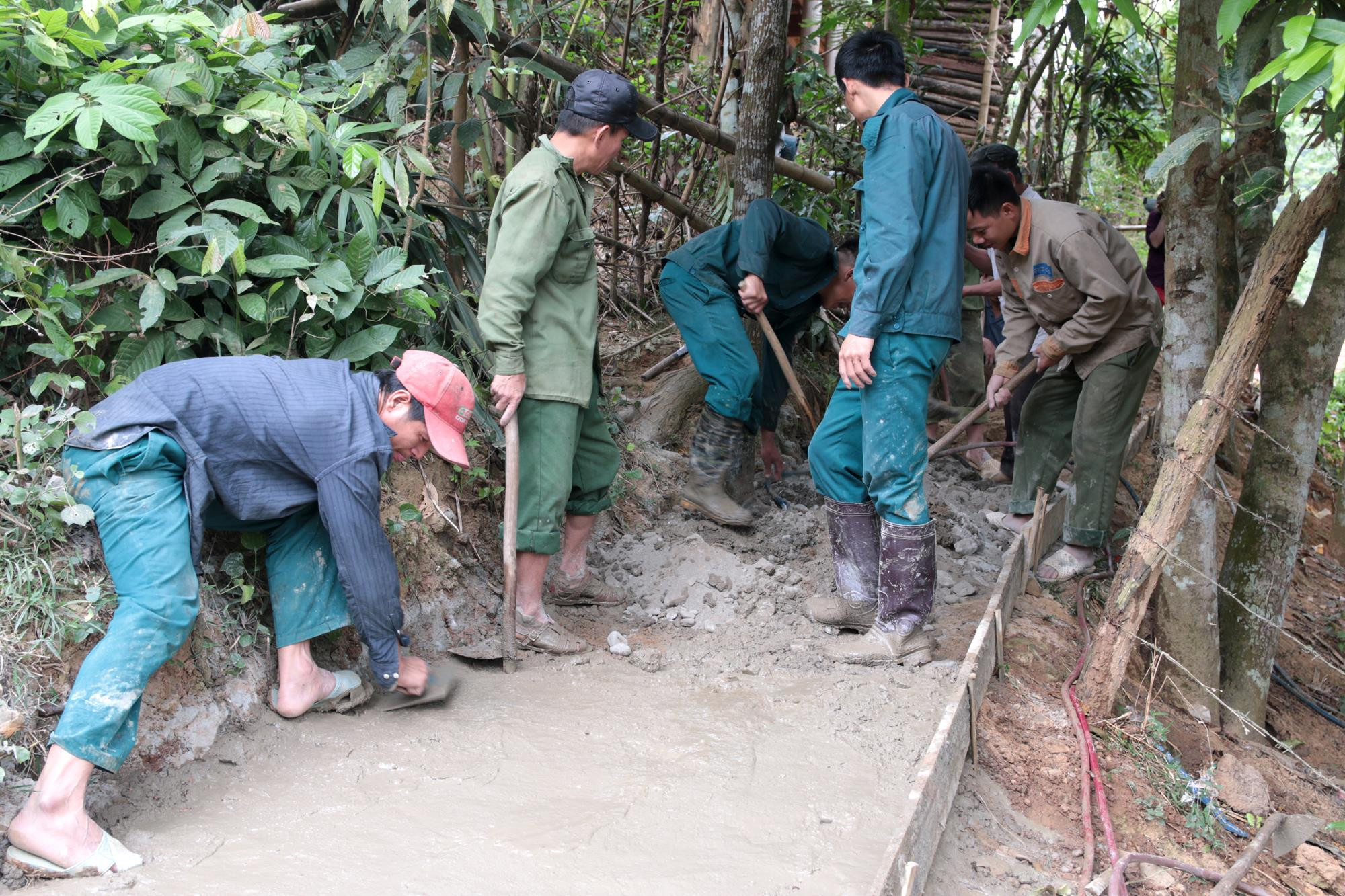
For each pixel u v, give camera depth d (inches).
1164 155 130.6
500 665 133.5
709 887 90.6
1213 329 151.8
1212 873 108.1
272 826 95.3
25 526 100.0
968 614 158.2
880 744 117.6
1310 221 128.1
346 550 104.2
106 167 118.1
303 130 123.3
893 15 273.1
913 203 123.6
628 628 150.6
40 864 84.2
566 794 104.3
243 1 147.0
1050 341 168.1
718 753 113.8
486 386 157.6
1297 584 248.7
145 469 95.8
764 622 150.0
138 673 89.8
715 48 258.4
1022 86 358.3
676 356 226.7
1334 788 148.7
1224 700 166.9
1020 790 119.6
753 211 175.0
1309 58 94.7
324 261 129.9
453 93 153.6
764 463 208.1
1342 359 437.1
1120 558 199.2
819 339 247.1
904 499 133.0
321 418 103.1
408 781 104.7
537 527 133.9
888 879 84.5
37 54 111.7
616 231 245.8
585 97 127.0
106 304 121.6
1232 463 272.2
